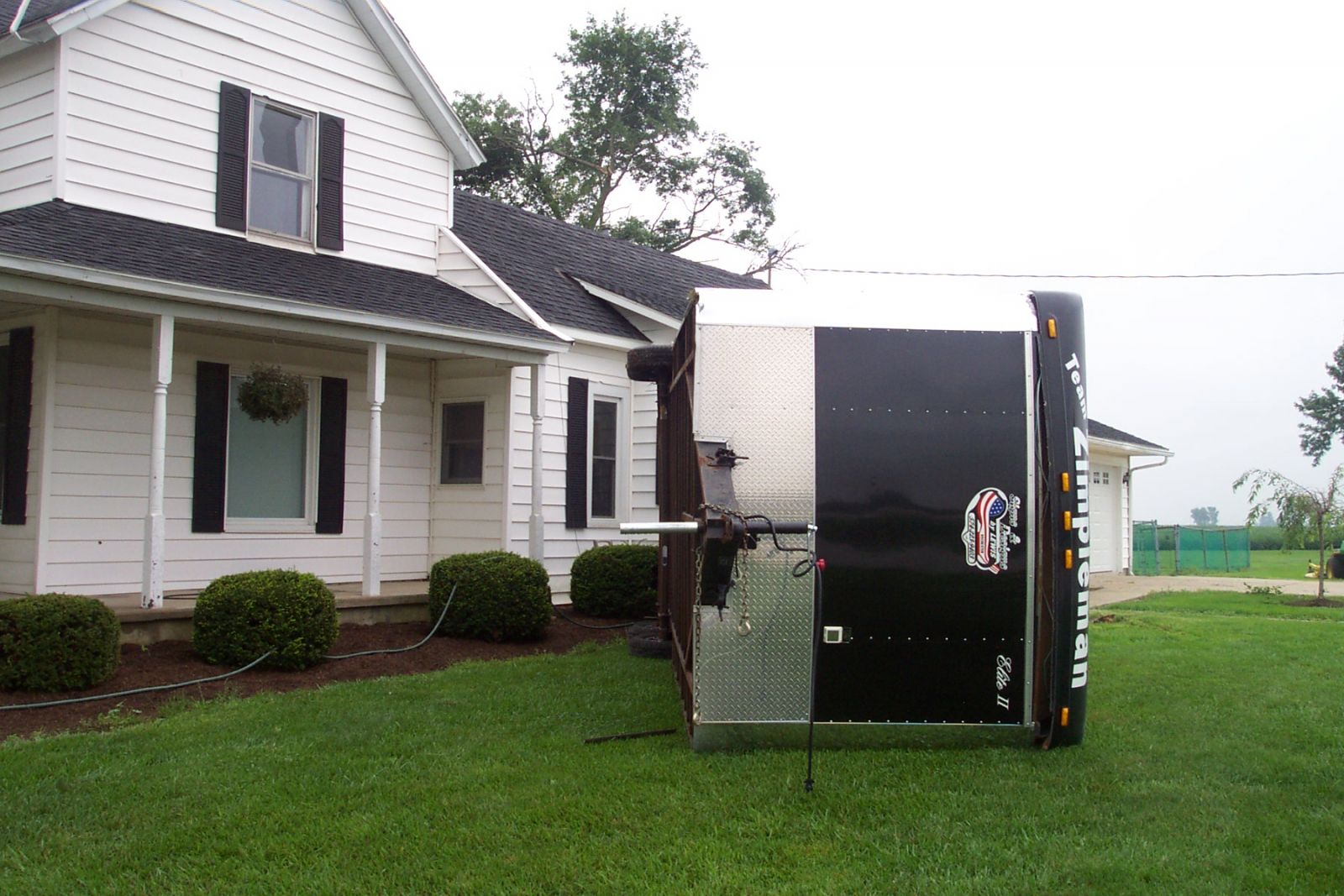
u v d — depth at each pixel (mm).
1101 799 4633
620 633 10086
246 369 9719
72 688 6605
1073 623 5371
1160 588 17562
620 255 15414
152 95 9211
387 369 11062
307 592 7750
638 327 12844
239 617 7426
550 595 9547
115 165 8938
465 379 11344
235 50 9828
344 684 7332
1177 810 4492
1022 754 5305
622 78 31281
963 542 5301
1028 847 4051
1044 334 5418
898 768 5043
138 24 9109
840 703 5285
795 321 5348
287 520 10133
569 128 31547
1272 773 5059
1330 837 4184
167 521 9078
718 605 4977
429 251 11688
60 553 8320
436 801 4598
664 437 8617
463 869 3852
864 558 5266
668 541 8289
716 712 5285
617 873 3803
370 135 11031
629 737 5695
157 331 7789
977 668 5324
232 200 9750
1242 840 4148
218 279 8062
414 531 11336
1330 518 16312
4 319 8602
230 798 4648
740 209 32875
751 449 5270
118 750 5426
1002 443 5340
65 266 7047
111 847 4062
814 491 5270
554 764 5164
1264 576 22672
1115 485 21750
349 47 10820
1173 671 7902
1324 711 6426
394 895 3650
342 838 4168
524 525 11305
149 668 7188
